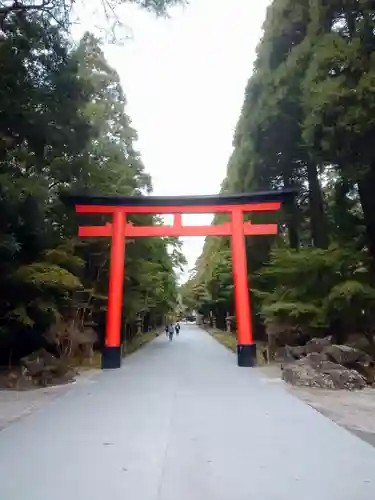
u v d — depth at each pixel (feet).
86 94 46.50
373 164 48.73
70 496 15.69
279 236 82.94
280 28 63.77
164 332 215.72
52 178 58.34
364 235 57.57
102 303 76.54
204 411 30.94
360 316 55.83
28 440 23.27
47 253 52.42
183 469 18.60
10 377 45.70
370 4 43.91
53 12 39.11
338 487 16.53
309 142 50.39
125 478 17.52
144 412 30.68
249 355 62.03
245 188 80.94
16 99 40.11
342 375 42.47
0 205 44.37
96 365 63.77
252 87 71.51
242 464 19.25
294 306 55.52
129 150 87.15
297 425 26.68
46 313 51.72
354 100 42.60
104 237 73.87
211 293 141.69
